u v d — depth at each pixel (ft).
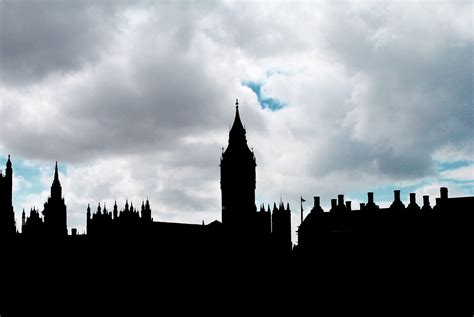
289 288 426.92
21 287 448.65
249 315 416.26
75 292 419.13
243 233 434.71
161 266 418.10
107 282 403.34
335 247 404.16
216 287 427.33
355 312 374.63
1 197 485.97
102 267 409.28
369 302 370.12
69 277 431.02
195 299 420.77
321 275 405.39
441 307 336.70
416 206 372.58
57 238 470.39
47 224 487.20
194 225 476.95
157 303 403.75
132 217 420.36
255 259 435.12
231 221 438.81
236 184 440.45
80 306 410.52
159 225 445.37
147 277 407.64
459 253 340.39
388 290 363.56
